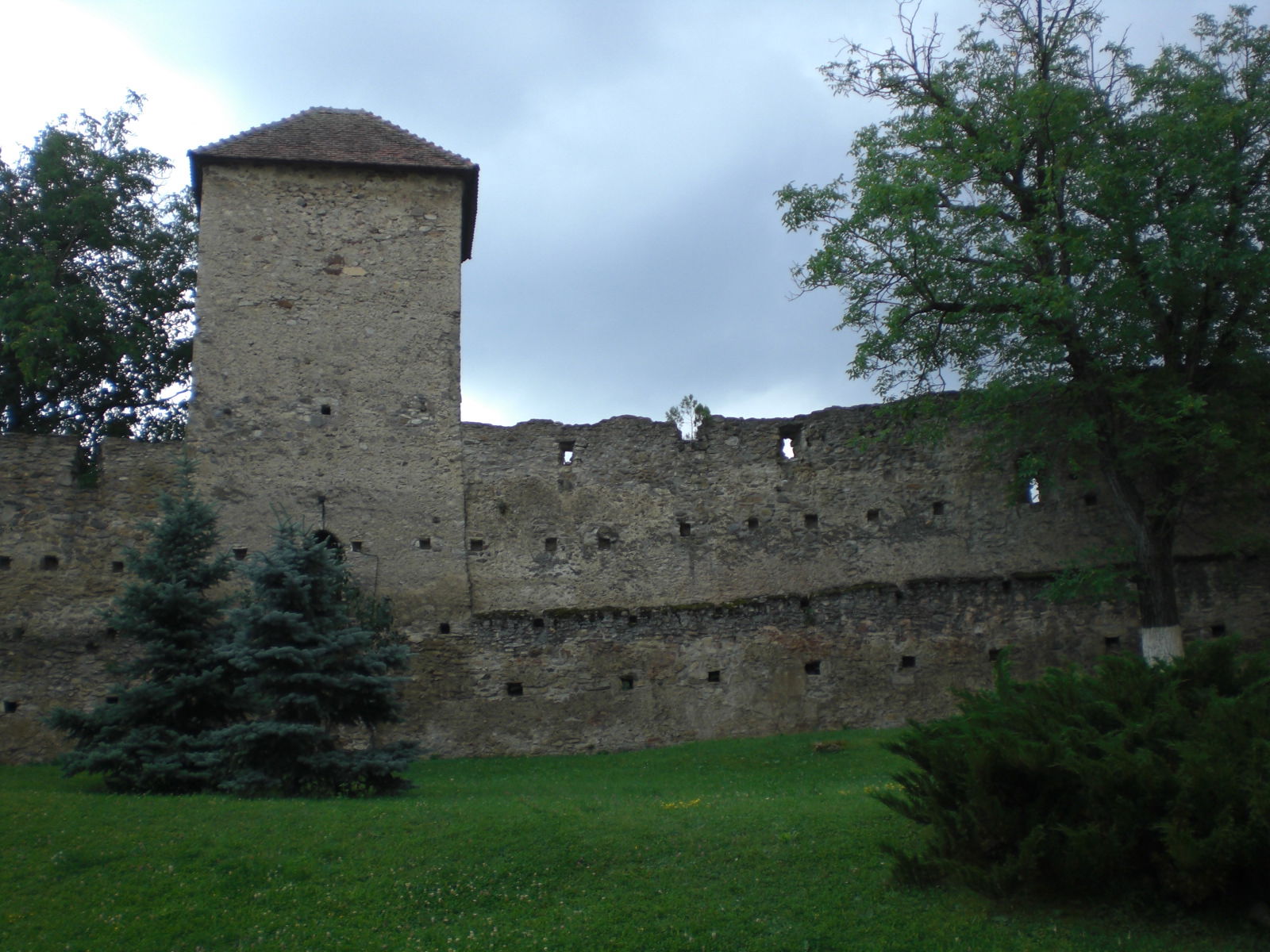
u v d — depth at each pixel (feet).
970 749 33.88
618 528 76.38
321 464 74.23
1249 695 33.81
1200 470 64.54
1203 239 61.00
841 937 31.37
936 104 69.31
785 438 80.74
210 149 78.95
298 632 51.11
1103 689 37.09
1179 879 29.84
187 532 55.93
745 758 63.67
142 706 51.78
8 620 67.67
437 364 77.41
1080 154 63.87
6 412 93.35
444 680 70.69
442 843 38.60
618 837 38.91
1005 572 75.46
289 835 39.58
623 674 71.41
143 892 35.12
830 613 72.74
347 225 79.20
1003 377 65.31
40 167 89.56
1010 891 31.99
